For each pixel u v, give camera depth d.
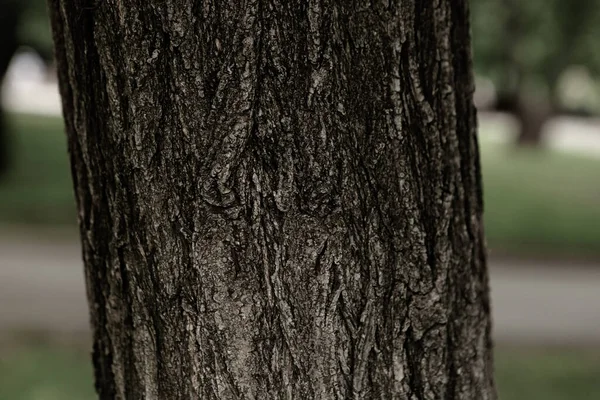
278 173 1.39
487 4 9.72
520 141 16.78
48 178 9.30
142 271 1.43
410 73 1.41
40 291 5.25
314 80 1.38
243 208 1.39
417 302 1.44
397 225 1.42
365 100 1.40
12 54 9.41
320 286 1.40
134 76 1.39
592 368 4.19
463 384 1.48
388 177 1.41
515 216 8.34
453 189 1.45
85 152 1.45
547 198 9.69
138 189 1.41
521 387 3.84
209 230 1.40
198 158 1.39
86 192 1.46
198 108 1.38
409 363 1.44
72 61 1.43
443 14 1.43
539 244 7.26
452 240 1.46
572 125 23.39
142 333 1.44
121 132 1.41
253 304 1.40
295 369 1.42
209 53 1.37
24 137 12.05
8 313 4.72
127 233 1.43
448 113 1.44
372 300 1.42
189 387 1.43
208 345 1.41
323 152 1.39
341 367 1.42
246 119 1.38
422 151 1.43
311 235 1.40
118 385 1.47
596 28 8.66
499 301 5.61
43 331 4.44
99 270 1.46
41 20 9.62
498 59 10.73
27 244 6.53
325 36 1.38
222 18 1.37
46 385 3.61
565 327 5.03
